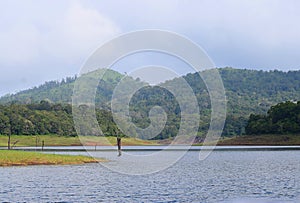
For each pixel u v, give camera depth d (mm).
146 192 36500
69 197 34188
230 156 81750
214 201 32562
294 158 74812
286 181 43344
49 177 45750
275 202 32062
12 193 35812
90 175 47750
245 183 42031
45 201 32469
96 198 33719
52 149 94938
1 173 49031
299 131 121000
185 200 32812
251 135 126500
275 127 123062
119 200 32938
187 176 48156
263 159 73500
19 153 61719
